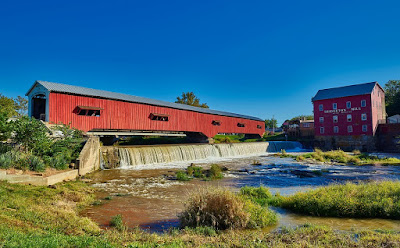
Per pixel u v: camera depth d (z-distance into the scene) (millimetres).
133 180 15359
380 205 7902
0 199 7988
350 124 41875
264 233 6523
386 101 58281
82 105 22859
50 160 14500
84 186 13055
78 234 6125
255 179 16516
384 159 26406
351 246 5133
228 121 43375
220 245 5512
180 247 5309
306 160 27422
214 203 7328
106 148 20281
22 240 4617
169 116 31703
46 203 8703
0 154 12445
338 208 8188
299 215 8312
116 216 8062
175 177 16453
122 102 26359
